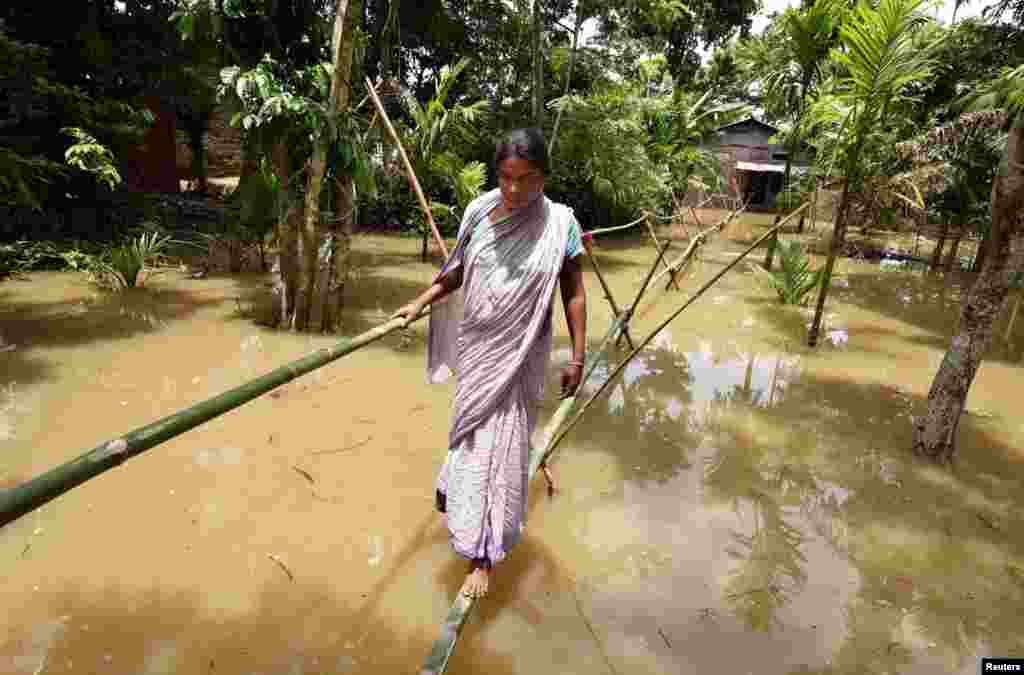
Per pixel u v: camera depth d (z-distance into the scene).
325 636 2.36
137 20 9.39
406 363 5.36
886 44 5.64
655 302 8.25
